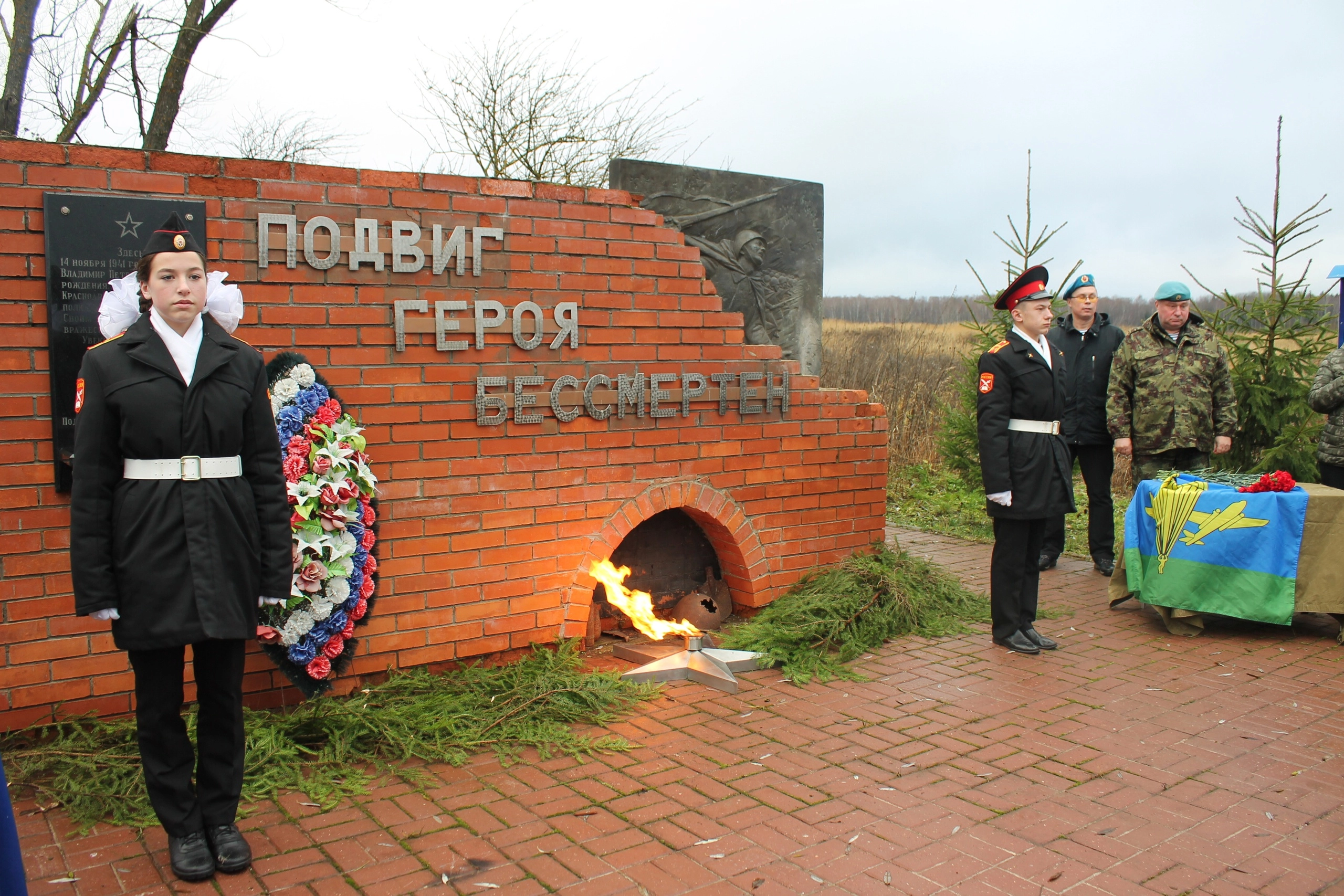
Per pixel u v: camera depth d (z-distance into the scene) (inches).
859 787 145.9
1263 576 228.8
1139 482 257.3
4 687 148.2
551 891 114.7
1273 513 228.1
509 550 193.9
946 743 164.6
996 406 215.0
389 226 176.9
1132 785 147.9
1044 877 120.1
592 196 200.8
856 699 187.0
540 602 198.8
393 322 178.1
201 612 115.0
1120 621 246.8
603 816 135.3
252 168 164.7
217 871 118.8
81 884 116.1
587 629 215.3
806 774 150.7
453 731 161.8
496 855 123.6
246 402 121.1
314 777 146.2
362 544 168.1
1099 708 182.7
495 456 191.0
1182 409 276.8
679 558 245.0
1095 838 130.6
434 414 183.3
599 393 203.2
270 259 165.9
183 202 157.8
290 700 171.9
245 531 120.3
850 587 231.1
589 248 200.8
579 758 155.6
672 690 191.8
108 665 155.5
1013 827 133.4
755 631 216.1
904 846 127.4
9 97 328.8
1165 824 135.1
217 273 125.4
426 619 185.3
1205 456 282.2
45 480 149.5
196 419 116.0
